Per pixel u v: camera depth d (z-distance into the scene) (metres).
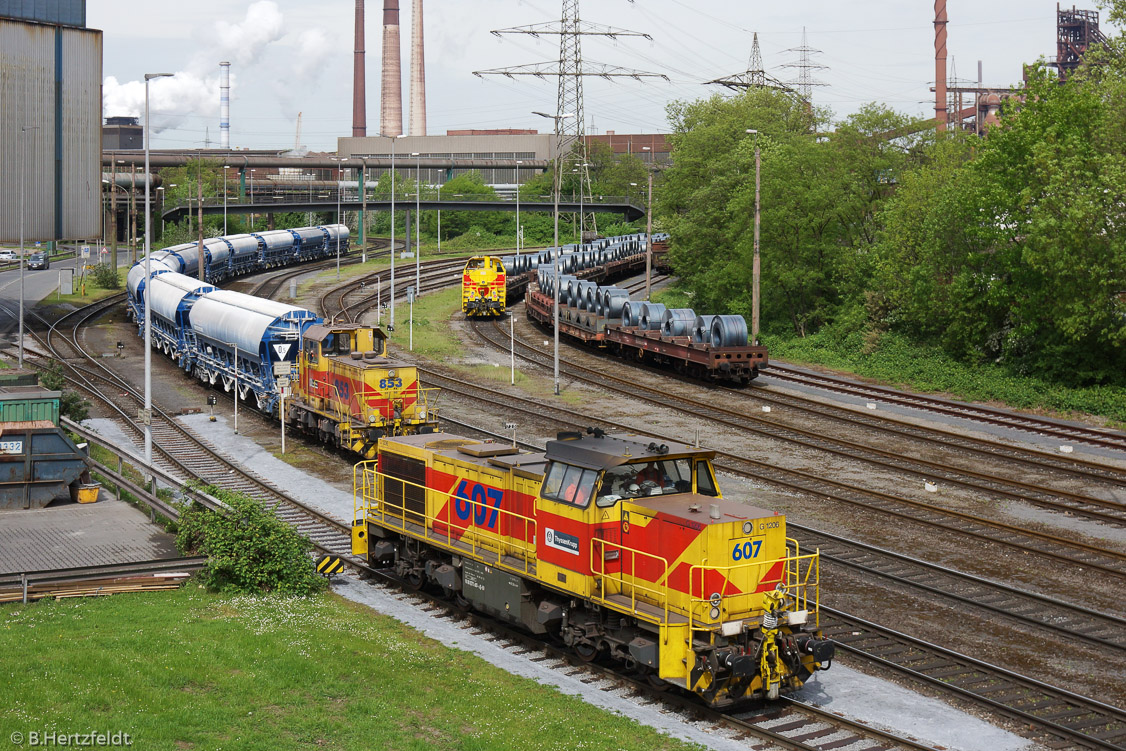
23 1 66.75
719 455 34.66
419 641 19.22
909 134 67.44
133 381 50.31
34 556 22.88
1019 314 45.97
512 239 142.12
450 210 136.38
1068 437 37.44
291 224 166.50
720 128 84.12
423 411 35.31
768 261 62.09
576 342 64.19
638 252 98.88
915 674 17.58
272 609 20.12
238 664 16.72
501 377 50.88
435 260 112.12
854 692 17.05
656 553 16.34
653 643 16.11
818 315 62.31
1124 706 16.56
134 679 15.55
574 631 17.83
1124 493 30.16
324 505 29.42
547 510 17.91
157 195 141.50
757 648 15.58
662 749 14.51
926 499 29.56
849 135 67.25
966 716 16.17
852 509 28.62
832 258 62.75
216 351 47.84
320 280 92.75
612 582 17.22
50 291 84.50
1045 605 21.36
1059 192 42.44
